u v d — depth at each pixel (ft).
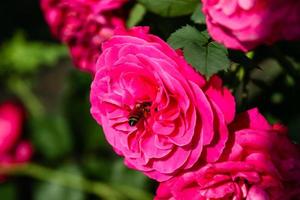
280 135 1.32
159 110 1.33
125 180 2.43
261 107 1.72
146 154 1.36
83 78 2.38
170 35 1.37
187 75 1.29
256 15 1.21
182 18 1.46
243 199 1.36
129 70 1.33
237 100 1.50
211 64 1.30
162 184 1.38
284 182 1.34
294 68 1.61
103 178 2.46
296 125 2.11
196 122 1.32
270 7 1.21
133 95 1.34
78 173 2.49
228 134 1.33
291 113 1.75
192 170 1.35
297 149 1.33
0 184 2.57
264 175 1.34
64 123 2.52
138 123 1.36
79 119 2.47
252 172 1.32
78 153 2.53
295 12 1.21
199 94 1.28
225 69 1.30
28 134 2.56
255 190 1.33
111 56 1.35
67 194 2.53
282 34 1.22
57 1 1.66
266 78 1.73
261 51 1.55
